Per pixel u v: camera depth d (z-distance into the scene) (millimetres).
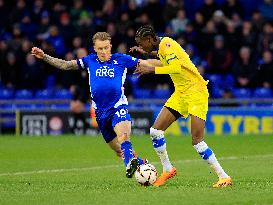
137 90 58125
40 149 44812
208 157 27359
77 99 55375
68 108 56969
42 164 37594
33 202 24516
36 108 57531
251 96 57094
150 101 55562
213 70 57781
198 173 32594
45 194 26203
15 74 60594
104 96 28609
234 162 37000
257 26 58781
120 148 29156
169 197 24984
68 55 57938
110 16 61438
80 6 63500
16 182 30109
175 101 27984
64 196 25641
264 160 37688
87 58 28875
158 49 27562
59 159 39781
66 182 30031
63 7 64062
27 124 56156
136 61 28578
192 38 59406
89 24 60406
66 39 60594
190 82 27422
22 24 64062
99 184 29000
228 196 24984
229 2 60688
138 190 26734
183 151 42656
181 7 61250
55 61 28672
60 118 55750
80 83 55688
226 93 56250
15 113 56719
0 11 66000
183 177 31000
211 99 55375
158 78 57812
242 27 59250
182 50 27656
